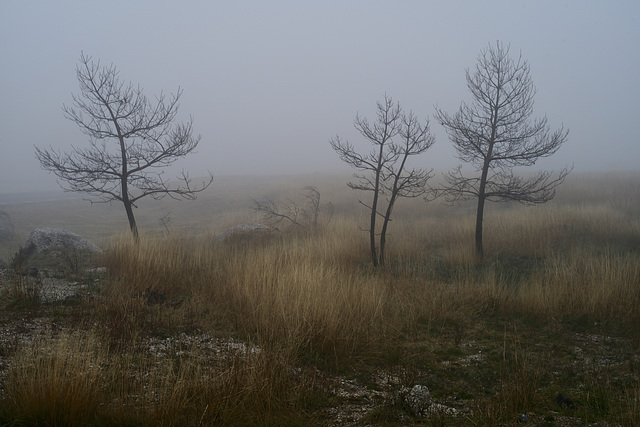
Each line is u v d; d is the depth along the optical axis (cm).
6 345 513
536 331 702
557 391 483
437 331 702
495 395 472
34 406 362
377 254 1232
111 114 1099
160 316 668
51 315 650
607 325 709
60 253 1088
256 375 448
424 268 1080
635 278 805
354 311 679
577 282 821
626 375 521
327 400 460
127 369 460
